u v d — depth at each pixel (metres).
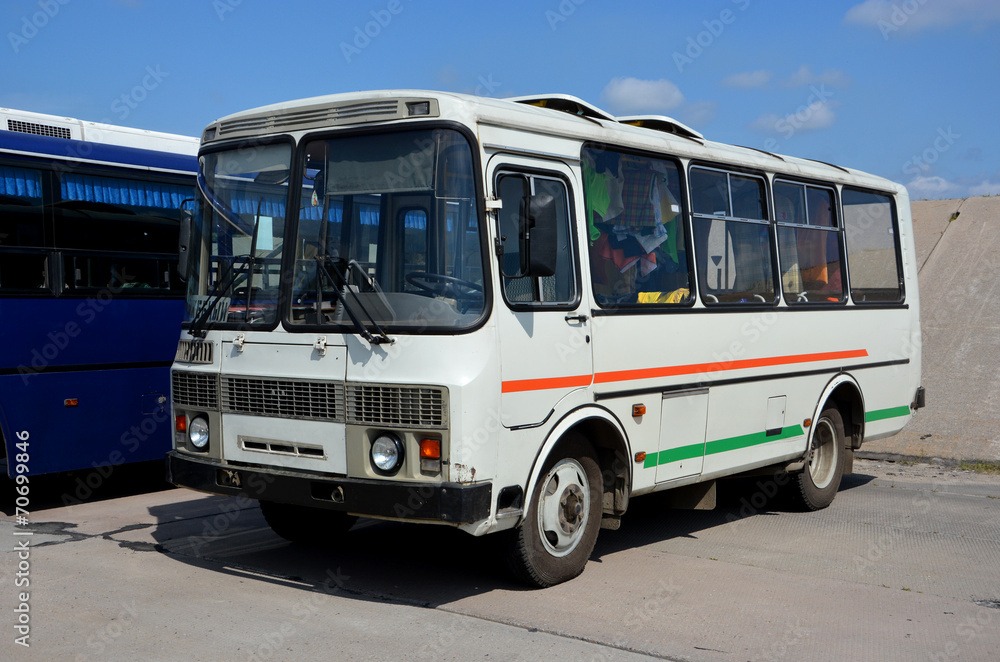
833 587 6.36
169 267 9.48
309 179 5.90
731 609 5.78
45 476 10.24
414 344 5.41
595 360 6.27
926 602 6.07
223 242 6.35
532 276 5.61
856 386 9.36
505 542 5.88
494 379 5.45
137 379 9.16
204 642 4.97
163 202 9.48
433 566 6.60
